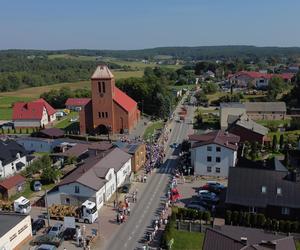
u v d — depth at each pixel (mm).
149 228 59000
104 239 55875
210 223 58250
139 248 53312
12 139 105938
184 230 57438
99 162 73625
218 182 77625
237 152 88500
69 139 110125
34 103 141250
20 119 138125
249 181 61719
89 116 122000
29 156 93875
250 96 191500
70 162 88500
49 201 67062
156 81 172500
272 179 61312
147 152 97500
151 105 155875
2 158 83750
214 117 145750
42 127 132250
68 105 175750
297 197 58750
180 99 195500
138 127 132250
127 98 135500
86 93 195000
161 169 86062
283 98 177250
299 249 51656
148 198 70250
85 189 64500
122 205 66250
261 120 141125
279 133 119500
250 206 59312
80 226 59500
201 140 90438
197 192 72688
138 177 81062
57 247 53406
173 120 143750
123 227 59531
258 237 42969
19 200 65750
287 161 83438
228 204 60344
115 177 73250
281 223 56031
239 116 119625
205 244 42344
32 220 61188
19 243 53469
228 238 42156
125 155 81375
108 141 105250
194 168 82438
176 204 67188
